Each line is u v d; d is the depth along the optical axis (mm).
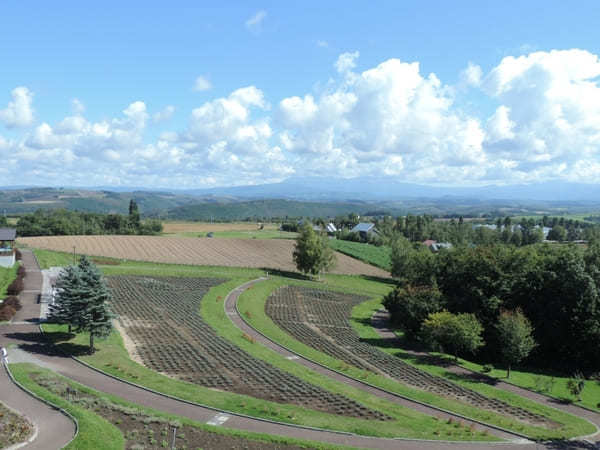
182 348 55844
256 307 86500
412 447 35312
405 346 72625
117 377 43812
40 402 34781
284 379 48750
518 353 61000
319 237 128625
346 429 37188
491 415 45969
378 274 146000
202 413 37688
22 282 76812
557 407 51688
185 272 108250
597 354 65438
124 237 150000
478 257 80812
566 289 69250
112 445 29047
